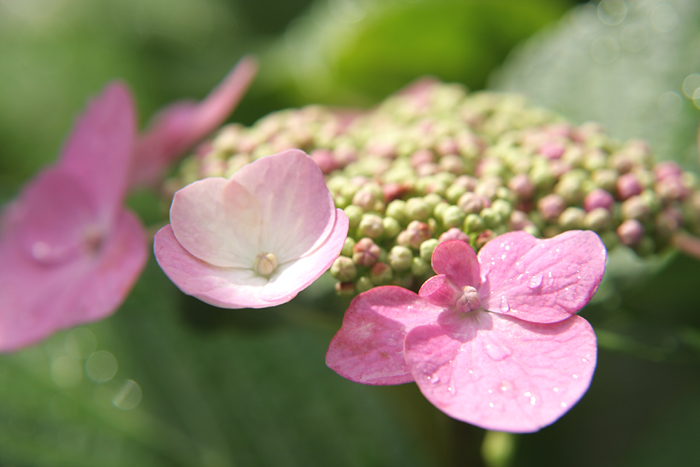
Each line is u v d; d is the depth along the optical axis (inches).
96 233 8.9
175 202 7.6
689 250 8.7
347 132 9.4
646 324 8.9
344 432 10.9
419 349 7.3
